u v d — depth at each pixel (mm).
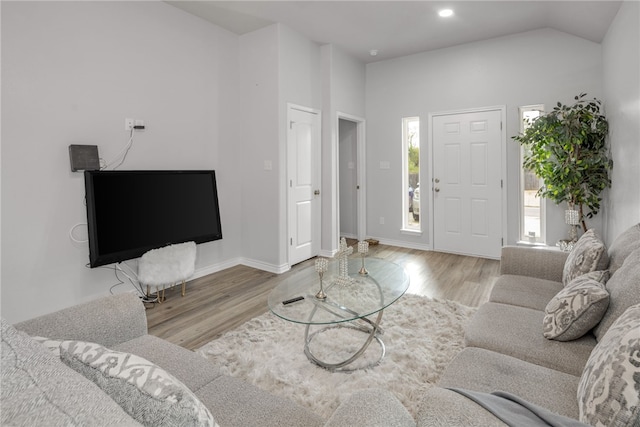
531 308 1930
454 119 4809
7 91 2486
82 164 2799
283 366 2094
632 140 2717
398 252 5039
